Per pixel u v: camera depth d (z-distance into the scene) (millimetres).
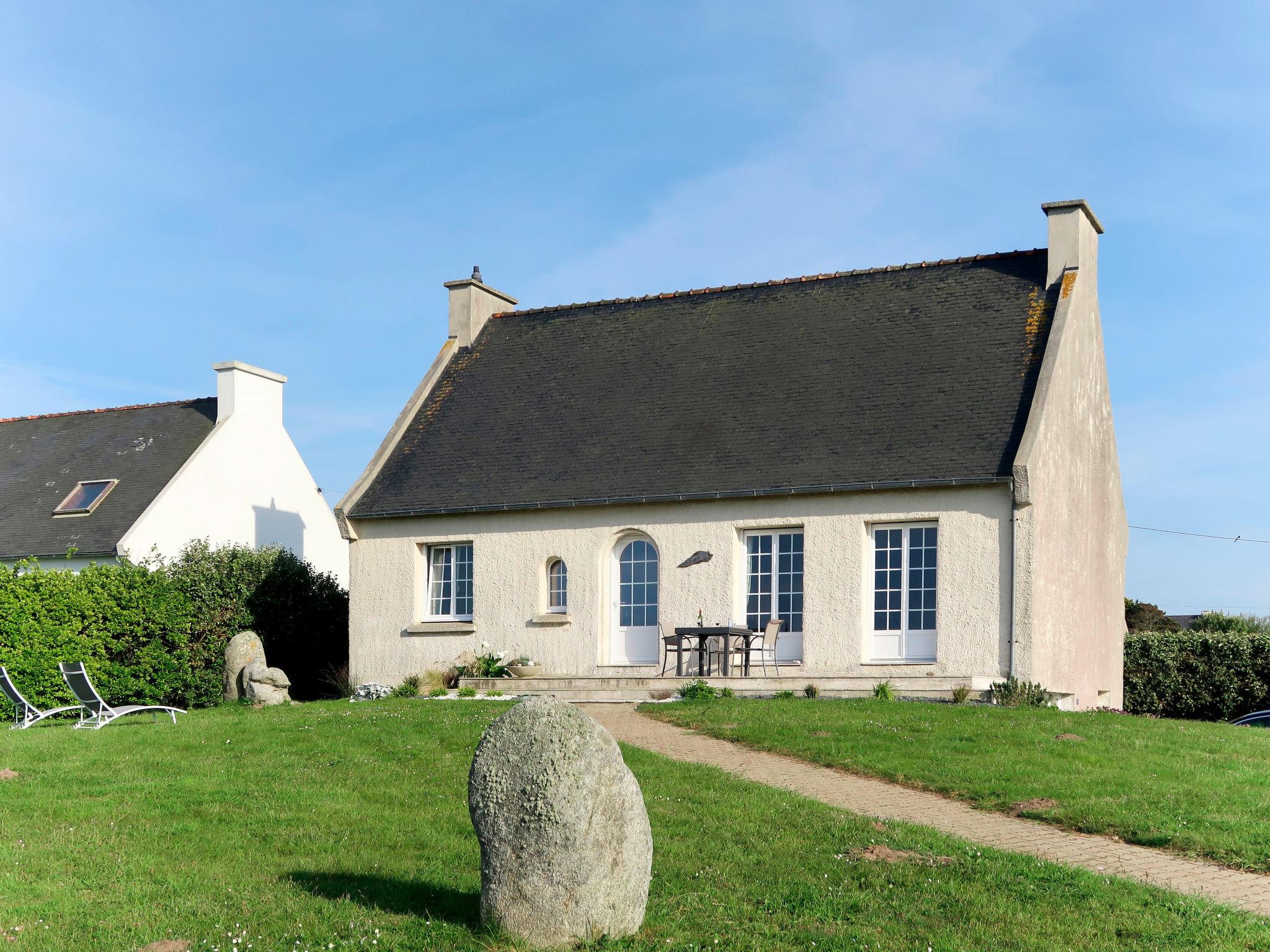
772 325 25422
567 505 23359
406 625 25047
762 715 17703
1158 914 9531
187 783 13648
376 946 8594
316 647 28453
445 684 23812
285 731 17141
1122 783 13672
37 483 32688
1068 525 22375
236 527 32312
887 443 21547
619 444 24156
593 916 8469
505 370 27500
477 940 8586
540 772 8477
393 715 18469
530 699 8836
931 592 20859
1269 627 38250
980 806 13031
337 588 29516
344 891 9898
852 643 21094
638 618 23328
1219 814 12477
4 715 22422
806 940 8836
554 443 24922
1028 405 21078
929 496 20797
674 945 8555
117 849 11102
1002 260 24406
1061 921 9328
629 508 23172
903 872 10367
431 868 10648
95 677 23484
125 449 33094
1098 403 24875
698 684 20531
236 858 10898
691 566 22562
